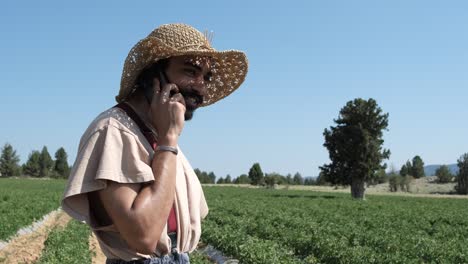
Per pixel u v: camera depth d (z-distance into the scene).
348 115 76.44
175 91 3.14
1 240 22.94
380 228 28.06
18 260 19.27
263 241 20.59
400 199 81.75
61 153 154.88
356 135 75.19
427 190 122.19
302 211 43.28
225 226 25.25
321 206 54.53
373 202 65.44
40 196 54.62
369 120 76.12
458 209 55.91
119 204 2.78
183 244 3.13
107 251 3.03
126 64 3.20
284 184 156.12
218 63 3.56
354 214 41.88
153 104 3.02
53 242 19.91
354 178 76.31
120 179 2.81
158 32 3.21
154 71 3.16
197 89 3.22
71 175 2.89
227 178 177.88
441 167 134.25
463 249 20.05
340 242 19.47
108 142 2.88
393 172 128.62
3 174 146.12
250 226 26.89
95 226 2.95
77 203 2.91
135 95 3.22
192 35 3.22
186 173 3.37
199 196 3.45
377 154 75.31
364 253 17.88
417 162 162.00
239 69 3.64
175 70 3.16
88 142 2.92
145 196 2.79
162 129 2.96
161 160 2.89
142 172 2.82
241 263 18.09
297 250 20.69
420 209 53.75
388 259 17.19
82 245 19.02
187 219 3.17
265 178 131.38
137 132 3.00
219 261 19.58
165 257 3.01
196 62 3.19
